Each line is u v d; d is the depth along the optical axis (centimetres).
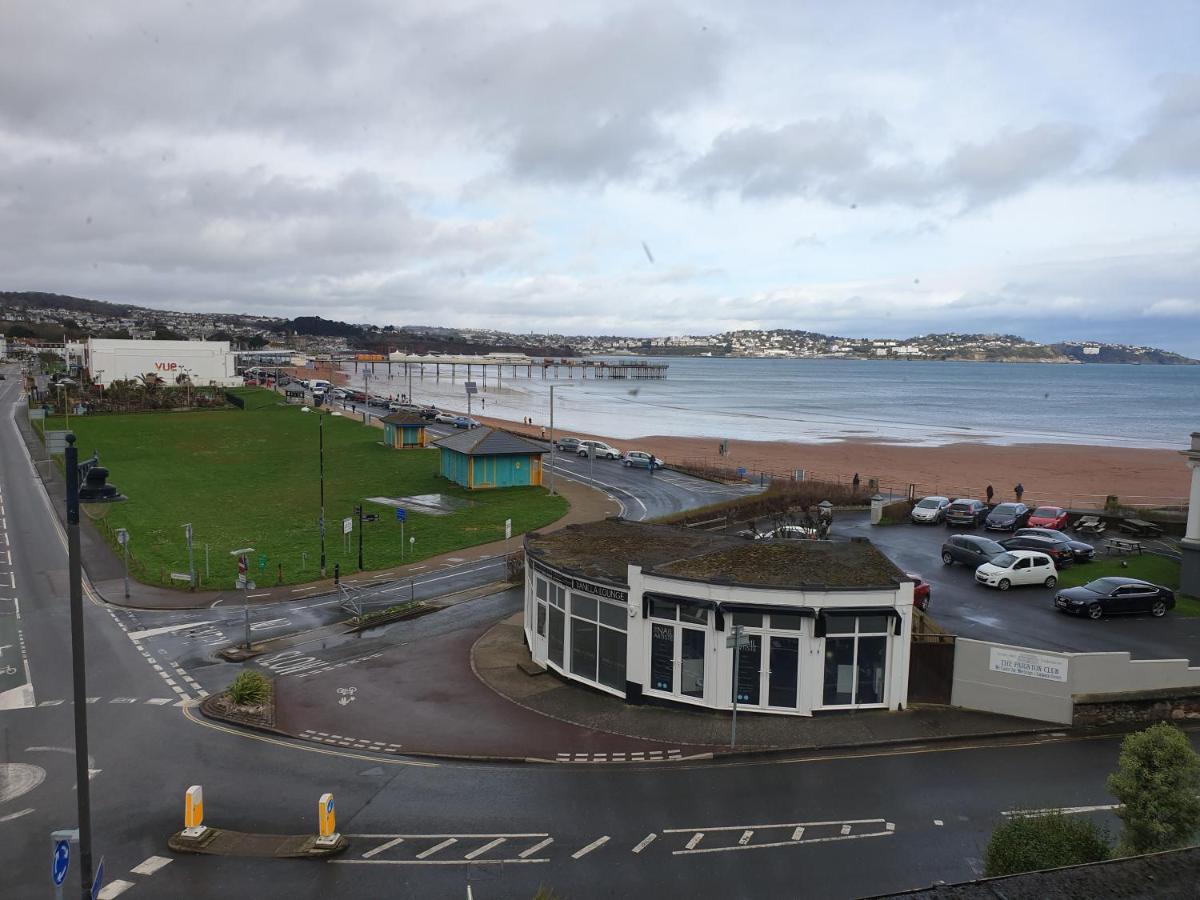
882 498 6281
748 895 1639
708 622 2567
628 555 3000
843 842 1839
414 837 1877
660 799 2047
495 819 1953
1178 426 15550
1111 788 1552
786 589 2481
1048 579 4062
